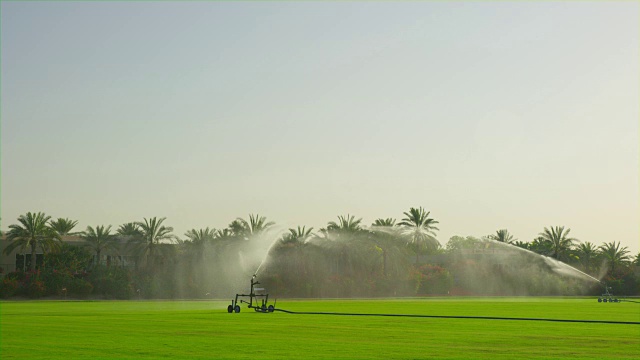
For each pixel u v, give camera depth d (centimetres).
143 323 4400
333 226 15175
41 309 7169
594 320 4728
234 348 2748
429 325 4209
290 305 8394
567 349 2728
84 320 4781
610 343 2984
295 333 3541
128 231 16362
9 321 4653
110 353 2559
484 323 4450
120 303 9975
